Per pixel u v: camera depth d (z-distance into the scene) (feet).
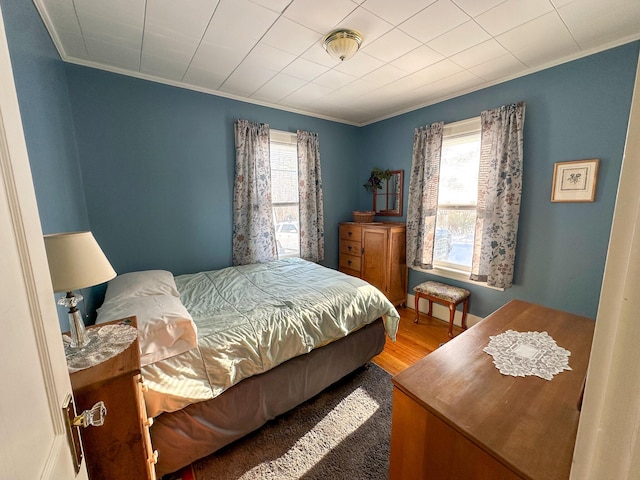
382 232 10.64
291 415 5.73
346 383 6.75
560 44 6.21
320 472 4.54
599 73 6.38
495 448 2.37
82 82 7.04
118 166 7.73
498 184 7.99
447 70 7.48
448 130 9.43
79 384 2.57
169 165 8.52
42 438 1.47
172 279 7.12
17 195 1.45
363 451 4.91
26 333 1.44
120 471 2.92
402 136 11.18
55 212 4.90
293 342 5.44
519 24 5.50
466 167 9.34
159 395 3.93
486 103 8.46
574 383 3.16
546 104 7.23
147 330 4.15
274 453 4.88
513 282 8.32
